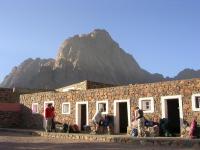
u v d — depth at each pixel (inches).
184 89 791.7
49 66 4347.9
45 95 1184.2
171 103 843.4
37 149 575.8
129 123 890.1
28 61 4712.1
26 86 4050.2
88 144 661.9
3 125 1272.1
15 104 1298.0
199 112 755.4
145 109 864.9
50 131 950.4
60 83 4072.3
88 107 1015.6
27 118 1253.7
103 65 4608.8
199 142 606.2
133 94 898.7
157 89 845.8
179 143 628.4
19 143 692.1
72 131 960.9
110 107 952.3
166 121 788.6
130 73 4894.2
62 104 1107.9
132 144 668.1
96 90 1000.9
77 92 1061.1
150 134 761.0
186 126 751.1
